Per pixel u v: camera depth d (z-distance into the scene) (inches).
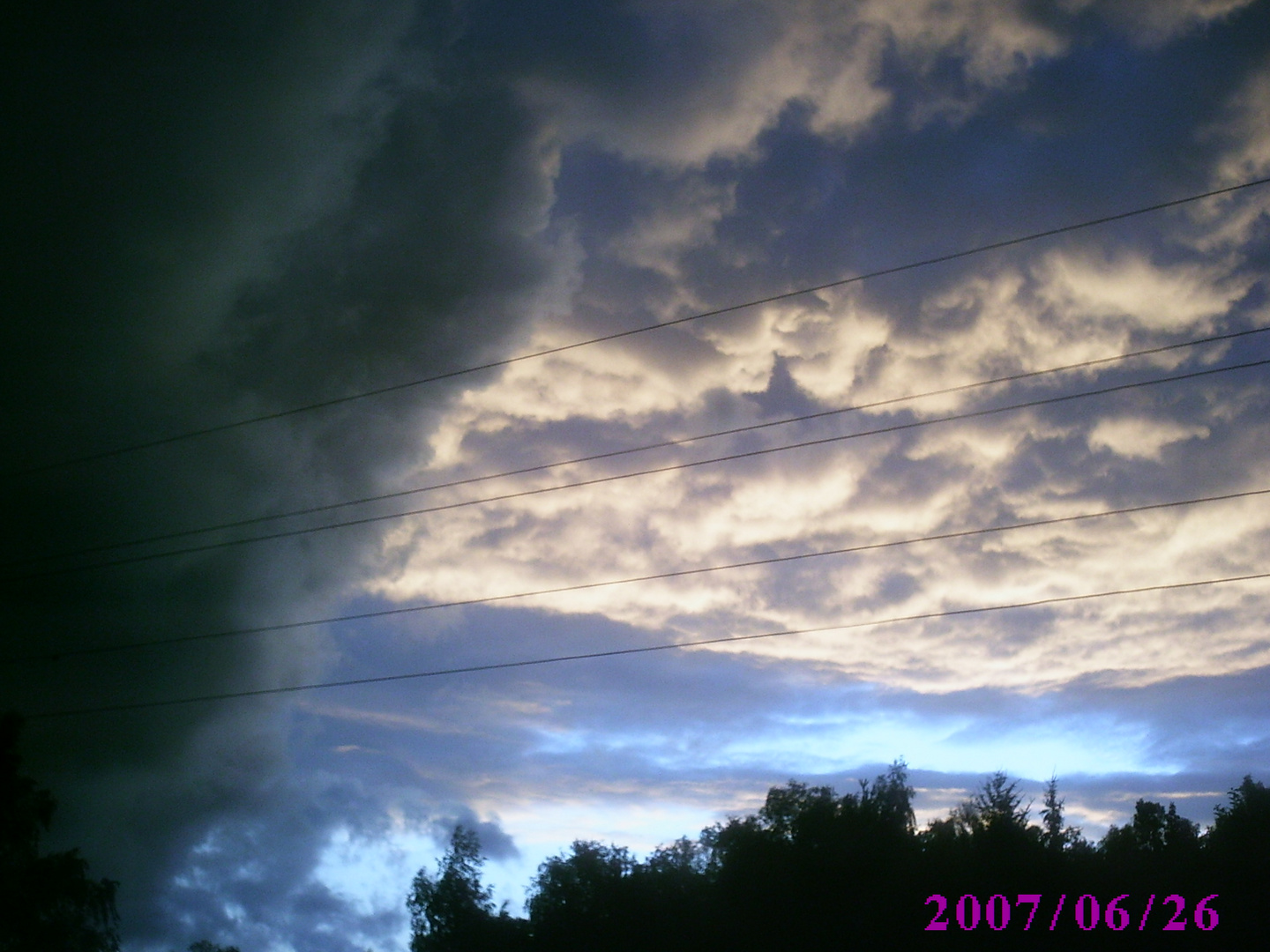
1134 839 1439.5
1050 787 1392.7
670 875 1523.1
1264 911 1142.3
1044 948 1198.9
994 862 1305.4
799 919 1347.2
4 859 1921.8
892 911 1314.0
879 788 1485.0
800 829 1454.2
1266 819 1283.2
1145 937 1159.0
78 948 1973.4
